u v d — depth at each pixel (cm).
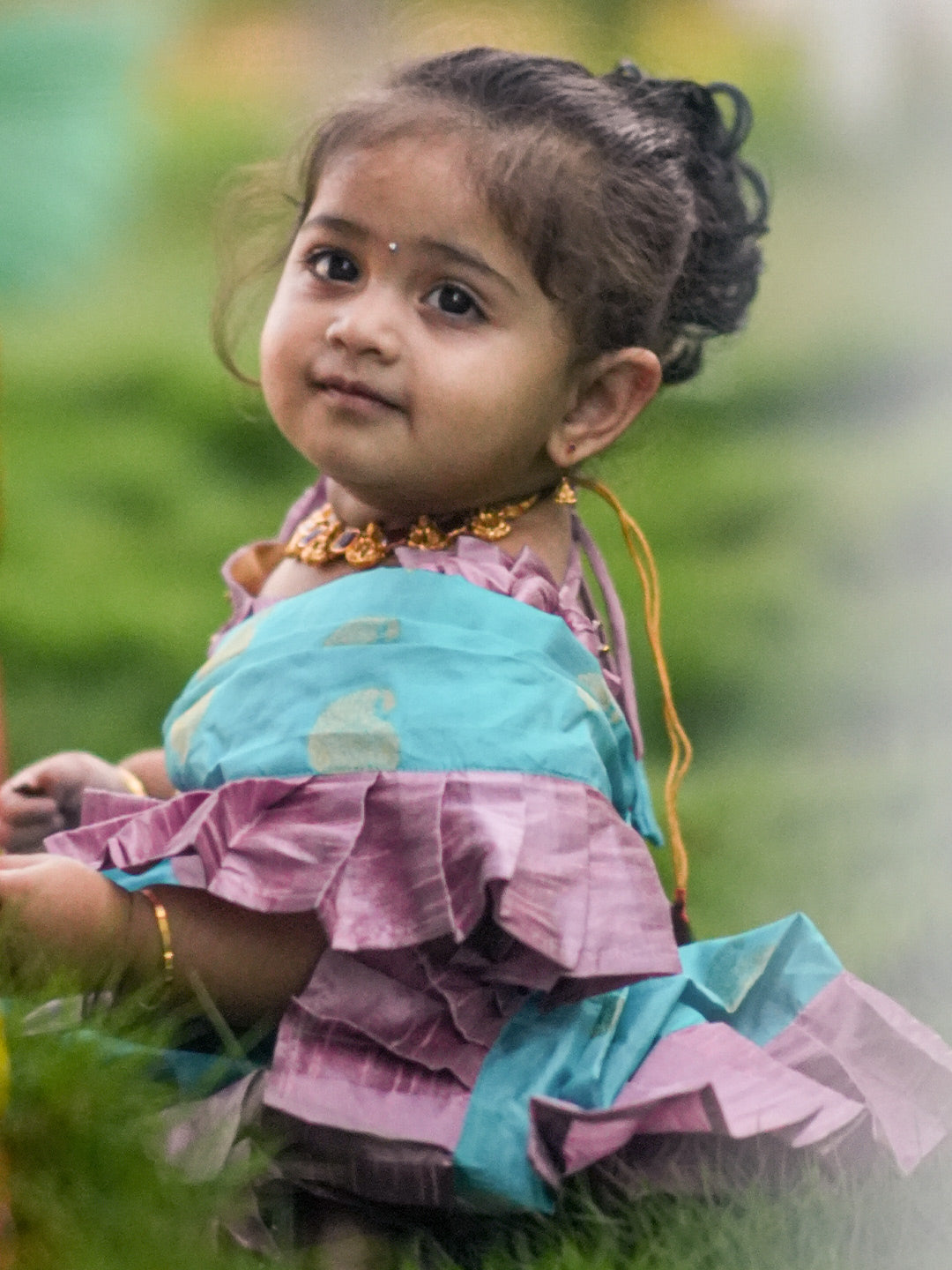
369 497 318
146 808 319
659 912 298
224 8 2452
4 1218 243
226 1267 253
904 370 1180
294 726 299
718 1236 282
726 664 757
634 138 330
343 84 349
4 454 994
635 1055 301
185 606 808
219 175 1877
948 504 945
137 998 287
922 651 775
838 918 449
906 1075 319
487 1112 285
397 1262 288
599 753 315
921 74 1970
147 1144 262
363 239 309
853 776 582
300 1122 283
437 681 300
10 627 766
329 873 286
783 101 2088
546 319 313
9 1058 257
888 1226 290
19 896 282
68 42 1741
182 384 1084
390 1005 289
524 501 329
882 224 1595
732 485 972
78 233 1711
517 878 284
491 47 356
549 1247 286
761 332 1254
